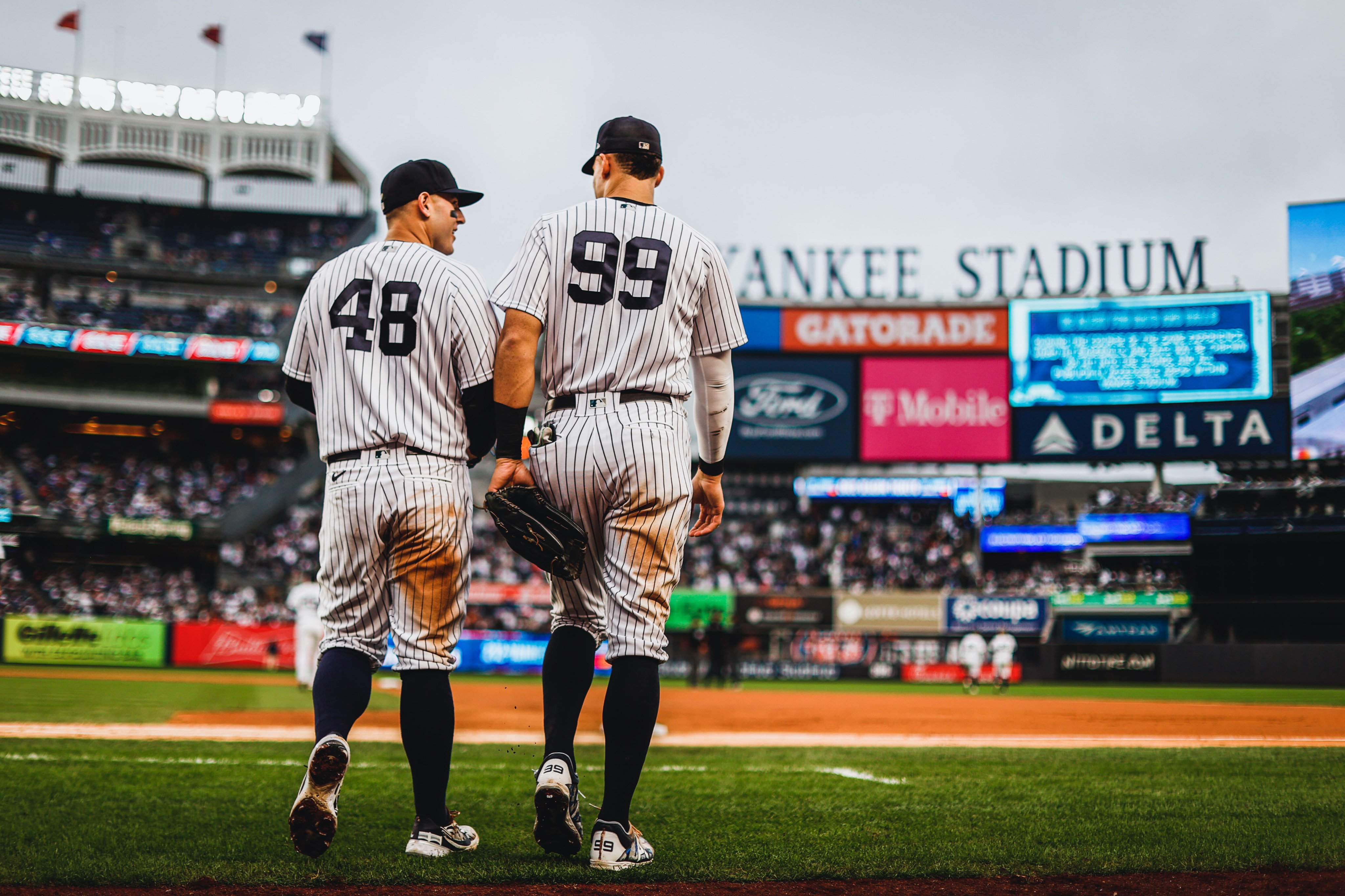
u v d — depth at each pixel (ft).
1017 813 16.74
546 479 12.12
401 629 12.29
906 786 20.63
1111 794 19.35
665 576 12.03
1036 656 99.66
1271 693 79.36
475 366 12.48
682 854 12.64
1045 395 105.09
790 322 109.29
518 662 105.19
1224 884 11.34
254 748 28.66
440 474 12.26
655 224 12.27
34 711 44.04
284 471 139.54
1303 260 98.89
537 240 12.21
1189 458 101.04
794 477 137.28
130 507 126.31
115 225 149.18
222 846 13.02
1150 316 103.09
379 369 12.25
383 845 13.46
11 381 132.16
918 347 107.96
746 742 34.06
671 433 12.03
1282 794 19.30
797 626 110.83
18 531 114.83
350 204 156.04
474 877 11.02
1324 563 100.27
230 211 152.35
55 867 11.60
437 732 12.33
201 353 131.54
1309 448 98.02
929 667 104.53
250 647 101.19
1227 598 103.30
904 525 131.75
